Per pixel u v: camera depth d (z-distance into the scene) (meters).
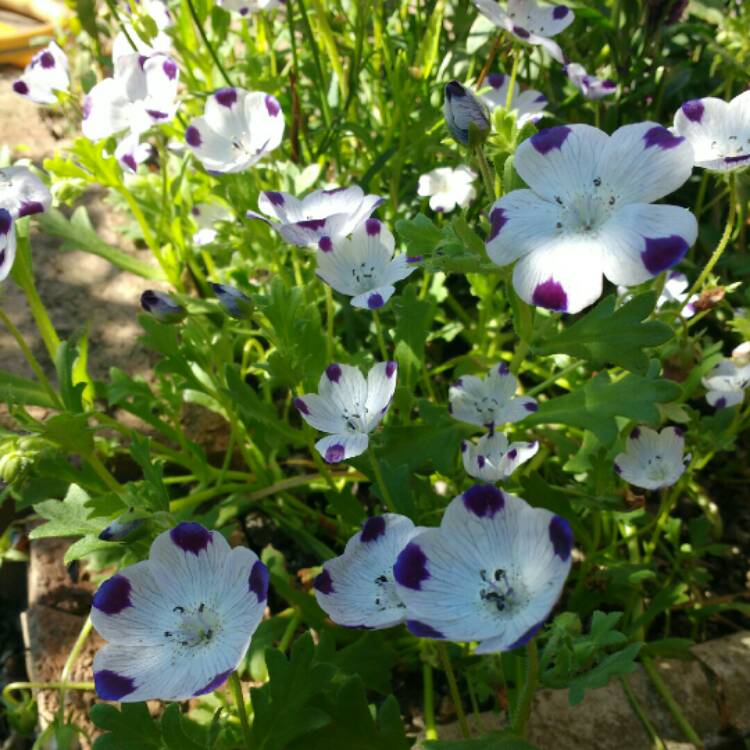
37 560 0.26
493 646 0.14
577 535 0.23
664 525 0.25
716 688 0.23
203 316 0.29
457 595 0.15
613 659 0.17
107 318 0.32
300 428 0.30
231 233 0.30
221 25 0.33
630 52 0.34
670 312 0.25
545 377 0.29
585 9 0.32
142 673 0.16
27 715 0.22
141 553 0.21
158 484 0.20
